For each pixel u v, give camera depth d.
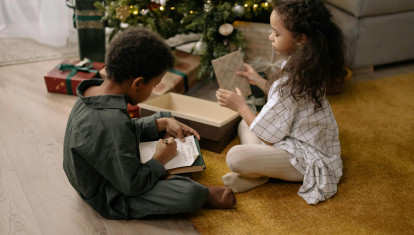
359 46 1.90
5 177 1.29
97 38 1.99
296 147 1.23
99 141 1.00
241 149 1.21
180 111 1.56
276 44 1.17
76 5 1.92
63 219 1.14
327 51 1.11
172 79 1.73
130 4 1.77
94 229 1.11
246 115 1.32
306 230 1.12
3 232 1.09
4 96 1.73
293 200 1.23
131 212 1.12
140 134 1.26
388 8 1.84
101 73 1.79
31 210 1.17
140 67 1.01
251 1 1.67
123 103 1.05
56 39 2.19
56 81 1.74
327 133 1.26
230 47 1.85
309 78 1.11
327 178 1.22
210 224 1.13
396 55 2.01
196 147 1.26
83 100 1.04
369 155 1.45
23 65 2.00
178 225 1.12
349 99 1.80
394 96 1.83
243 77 1.46
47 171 1.33
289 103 1.16
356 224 1.14
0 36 2.22
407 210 1.20
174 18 1.87
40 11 2.15
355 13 1.82
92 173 1.08
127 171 1.01
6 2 2.16
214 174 1.35
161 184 1.09
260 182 1.28
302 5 1.08
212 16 1.73
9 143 1.45
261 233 1.11
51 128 1.55
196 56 1.94
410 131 1.59
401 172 1.37
